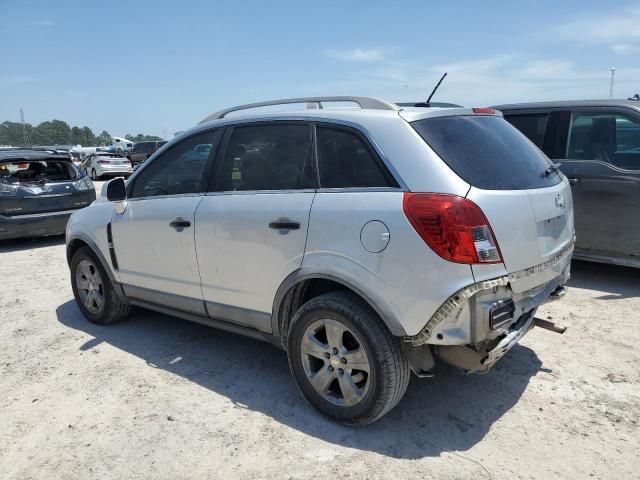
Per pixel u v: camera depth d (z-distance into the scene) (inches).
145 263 160.2
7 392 141.7
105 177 1084.5
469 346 104.0
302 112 127.9
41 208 342.3
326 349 117.9
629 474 100.6
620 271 232.7
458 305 99.2
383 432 116.1
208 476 104.0
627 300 194.7
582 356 150.3
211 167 143.5
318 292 127.4
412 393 132.5
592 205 211.9
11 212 331.3
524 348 156.6
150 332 181.8
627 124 209.5
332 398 119.9
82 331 185.3
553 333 166.9
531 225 110.9
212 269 139.4
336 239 111.6
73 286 195.2
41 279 262.4
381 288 105.3
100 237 175.3
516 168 119.3
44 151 377.1
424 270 100.7
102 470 107.2
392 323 105.1
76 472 107.0
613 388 132.0
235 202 133.4
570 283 218.1
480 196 102.6
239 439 115.6
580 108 222.7
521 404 126.0
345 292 115.3
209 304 143.6
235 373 147.9
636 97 249.9
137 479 104.0
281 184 127.2
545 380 136.9
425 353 109.0
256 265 128.1
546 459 105.5
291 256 119.9
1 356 165.9
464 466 103.8
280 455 109.3
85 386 143.2
